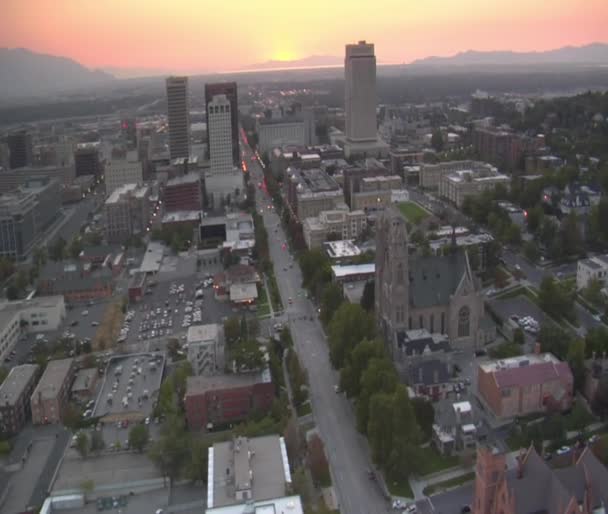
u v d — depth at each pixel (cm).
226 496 17838
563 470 16750
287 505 17312
